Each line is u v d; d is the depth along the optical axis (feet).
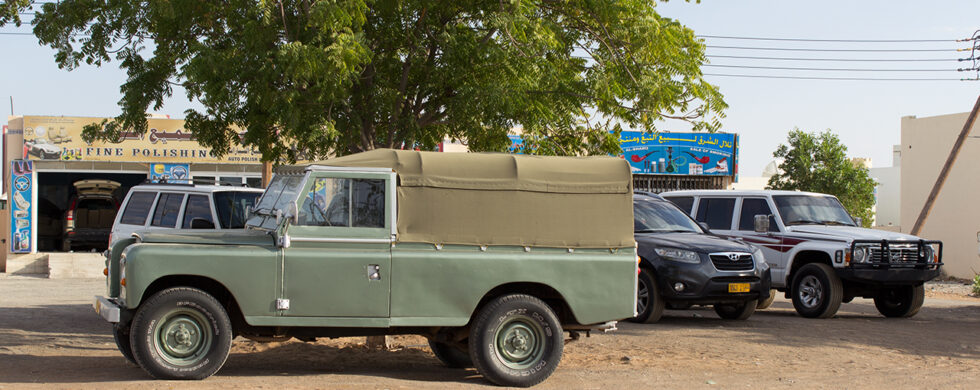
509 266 25.09
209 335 24.08
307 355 30.99
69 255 71.97
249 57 30.66
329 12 28.58
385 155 25.30
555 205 25.63
